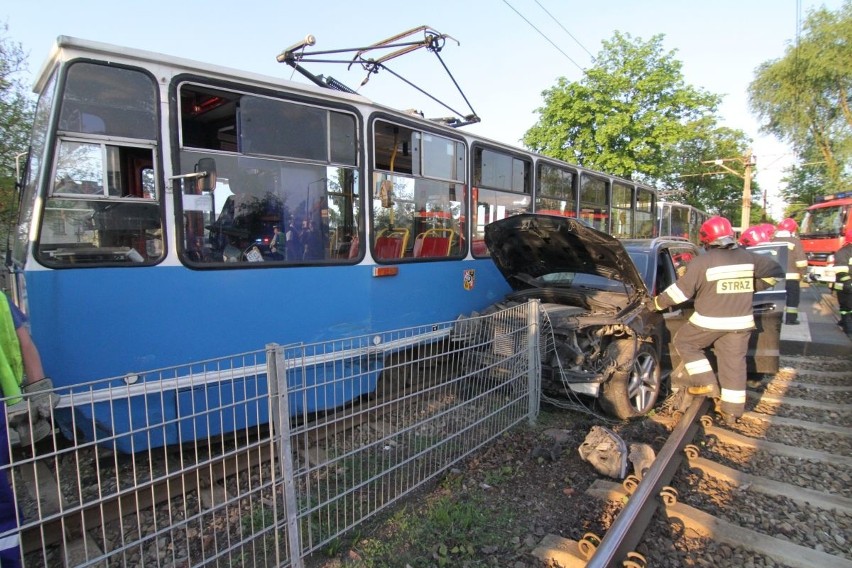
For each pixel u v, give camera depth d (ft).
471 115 22.88
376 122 16.56
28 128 34.53
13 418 8.46
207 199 12.92
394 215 17.43
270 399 8.30
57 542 10.01
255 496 11.85
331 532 10.30
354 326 16.05
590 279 19.89
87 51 11.19
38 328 10.98
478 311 20.68
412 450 12.82
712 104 69.21
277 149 14.24
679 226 58.44
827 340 28.73
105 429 11.68
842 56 88.89
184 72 12.40
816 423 16.40
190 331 12.72
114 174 11.66
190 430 12.73
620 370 16.11
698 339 16.29
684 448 13.74
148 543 10.11
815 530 10.55
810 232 67.21
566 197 28.19
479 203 21.57
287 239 14.53
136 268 11.90
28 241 11.17
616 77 66.49
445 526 10.68
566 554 9.50
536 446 14.56
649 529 10.42
